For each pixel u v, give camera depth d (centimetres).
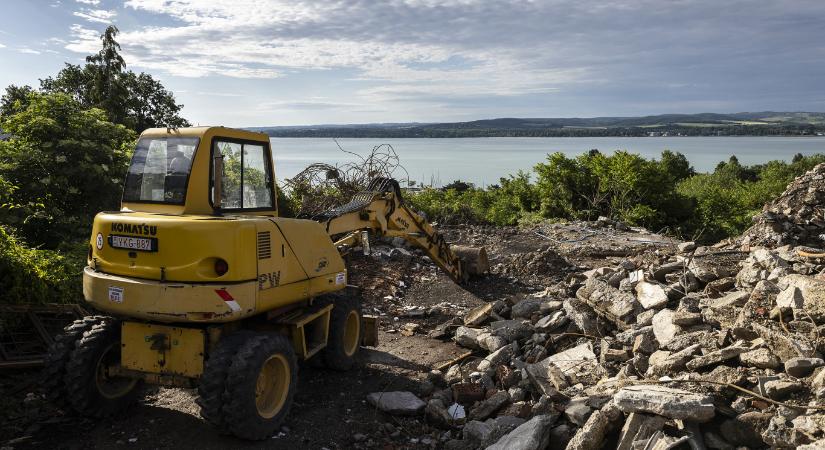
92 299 525
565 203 2153
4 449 486
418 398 626
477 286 1166
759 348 527
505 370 664
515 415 560
